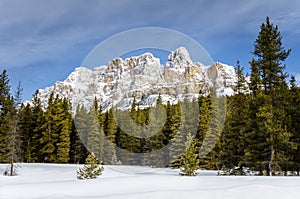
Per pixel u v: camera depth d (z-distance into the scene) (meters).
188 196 5.95
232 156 17.45
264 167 15.46
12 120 22.03
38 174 18.20
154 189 7.14
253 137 16.22
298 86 18.80
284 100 16.25
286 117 15.59
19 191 7.58
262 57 17.42
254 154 15.55
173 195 6.05
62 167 21.38
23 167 21.67
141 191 6.93
